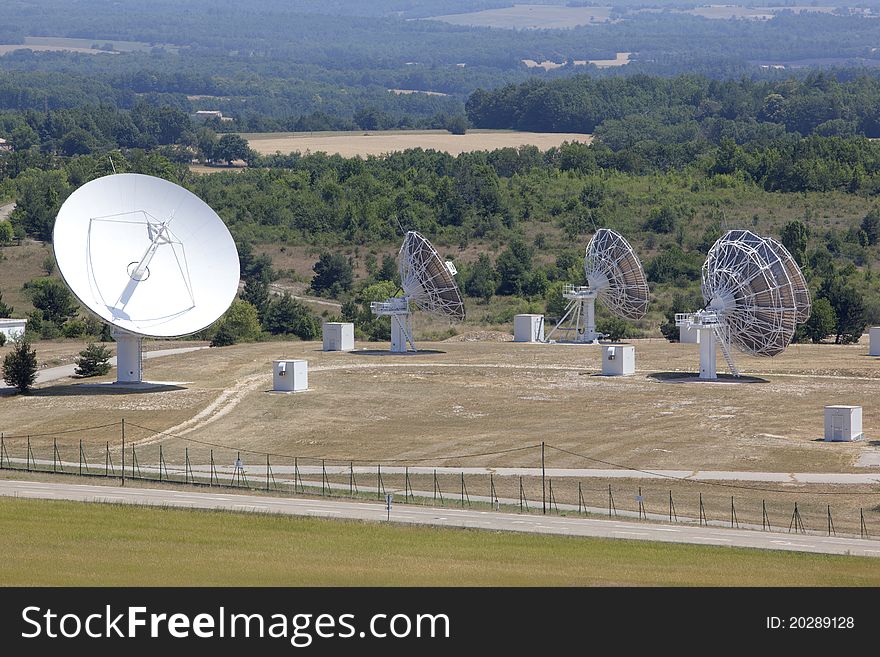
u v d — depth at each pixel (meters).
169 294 154.38
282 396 153.50
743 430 133.88
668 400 148.75
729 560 85.69
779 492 110.69
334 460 126.44
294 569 80.88
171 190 157.88
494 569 81.50
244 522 96.31
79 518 96.69
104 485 114.12
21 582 77.31
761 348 158.75
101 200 153.50
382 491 112.31
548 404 148.25
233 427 140.25
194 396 153.50
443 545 89.06
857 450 124.75
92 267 150.25
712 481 114.81
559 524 98.44
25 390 157.00
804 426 135.50
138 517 97.56
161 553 85.19
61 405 149.50
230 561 83.00
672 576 80.25
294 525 95.44
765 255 158.50
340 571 80.50
